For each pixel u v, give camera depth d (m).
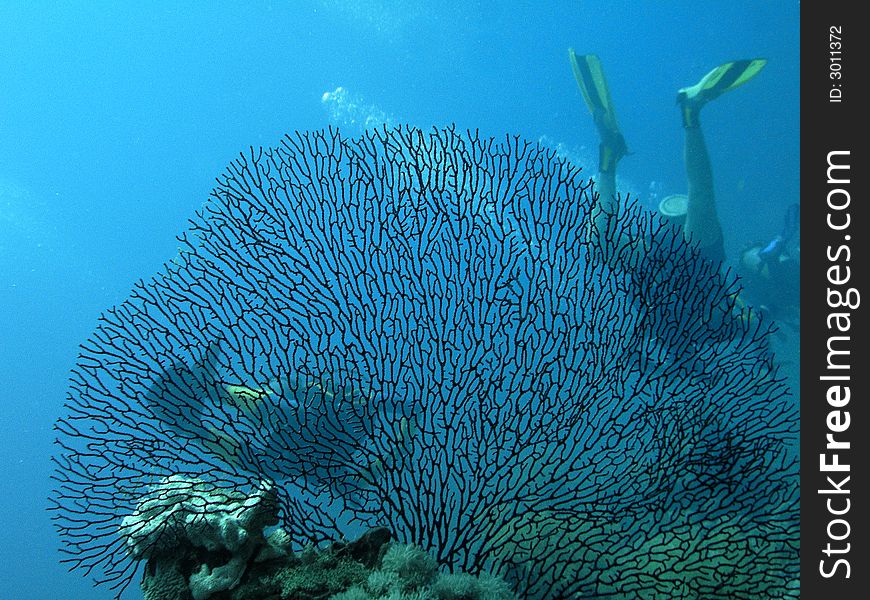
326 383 3.33
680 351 3.77
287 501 2.95
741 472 3.25
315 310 3.42
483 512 3.19
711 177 7.61
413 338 3.50
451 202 3.84
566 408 3.46
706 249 7.46
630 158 46.75
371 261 3.59
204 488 2.97
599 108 8.39
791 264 8.05
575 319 3.65
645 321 3.68
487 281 3.68
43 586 20.95
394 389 3.38
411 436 3.33
